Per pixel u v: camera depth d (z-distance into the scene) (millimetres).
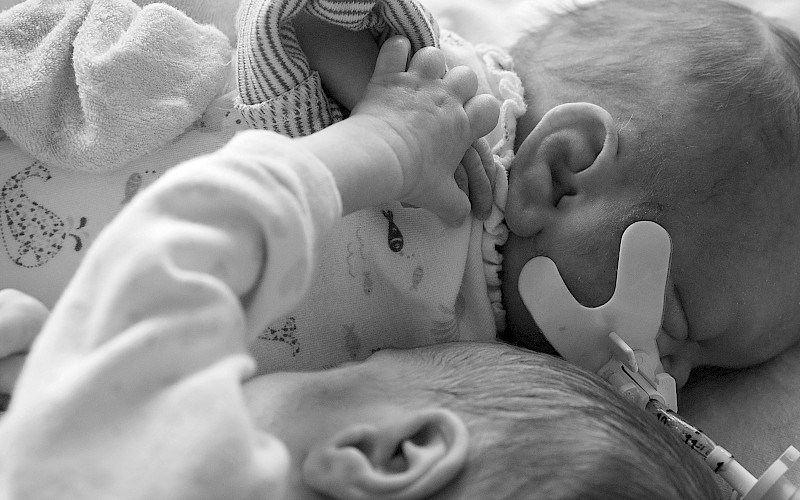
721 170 766
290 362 758
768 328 841
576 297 780
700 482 616
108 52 746
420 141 675
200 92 770
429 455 541
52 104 756
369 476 532
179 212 469
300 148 537
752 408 900
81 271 455
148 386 426
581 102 798
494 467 544
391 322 794
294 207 487
